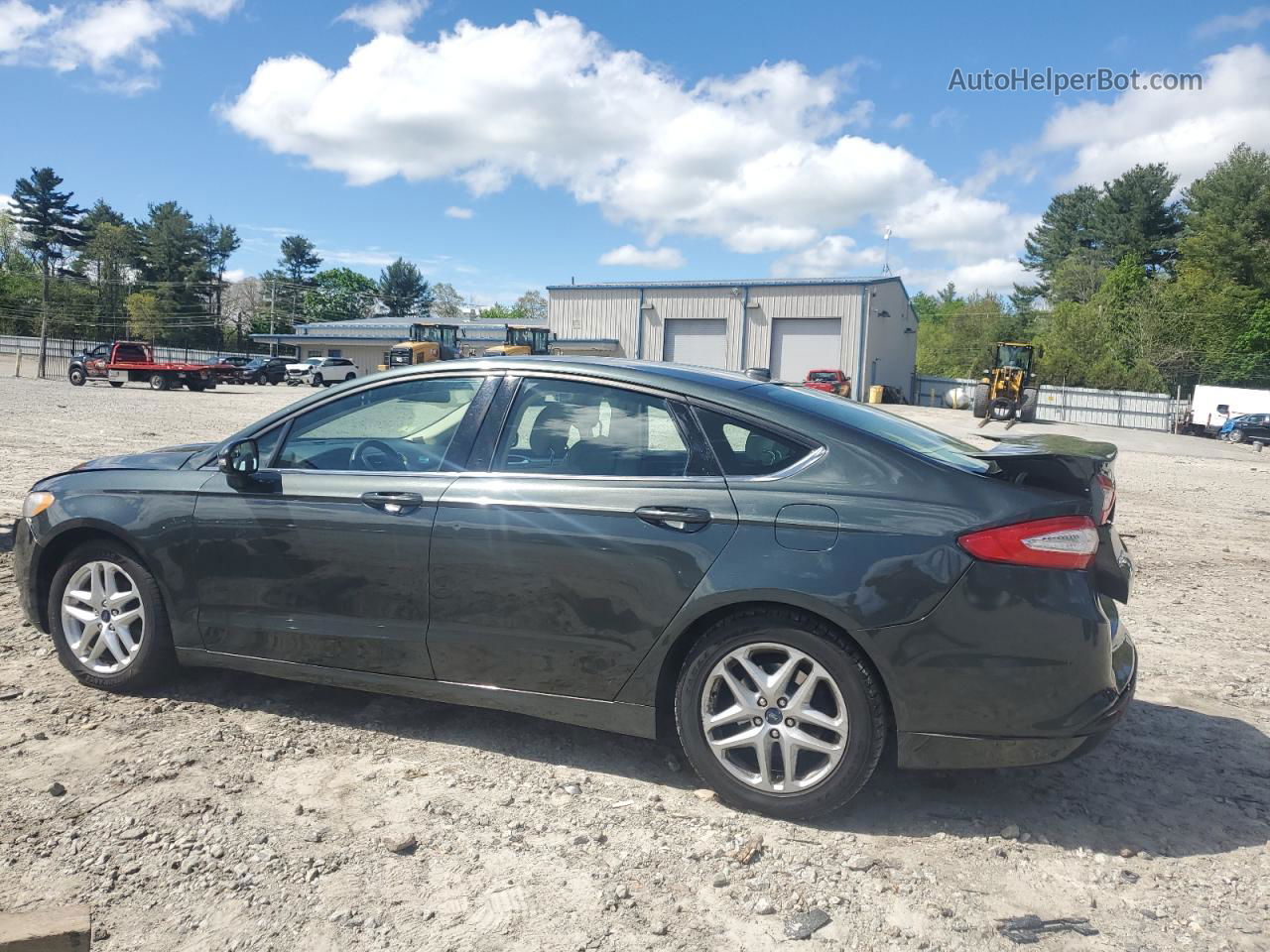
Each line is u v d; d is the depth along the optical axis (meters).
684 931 2.56
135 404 25.84
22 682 4.17
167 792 3.20
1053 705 2.96
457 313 137.38
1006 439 3.89
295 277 120.19
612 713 3.38
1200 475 18.64
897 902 2.73
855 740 3.06
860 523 3.07
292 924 2.52
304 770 3.44
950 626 2.96
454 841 2.98
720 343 53.75
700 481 3.30
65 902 2.56
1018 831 3.15
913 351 60.94
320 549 3.70
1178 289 60.09
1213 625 6.16
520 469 3.54
